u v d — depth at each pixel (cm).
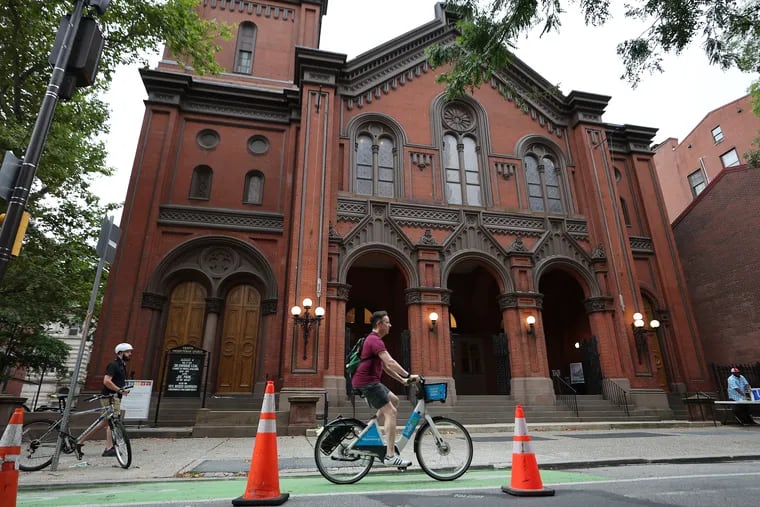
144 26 1335
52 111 579
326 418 1194
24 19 1254
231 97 1898
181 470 614
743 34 999
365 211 1742
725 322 2077
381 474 565
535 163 2084
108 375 696
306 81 1762
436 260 1716
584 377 1870
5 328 1894
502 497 400
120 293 1511
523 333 1684
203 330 1609
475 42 951
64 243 1725
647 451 793
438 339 1608
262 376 1568
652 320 1864
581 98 2125
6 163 539
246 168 1831
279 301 1633
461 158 1975
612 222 1917
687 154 3675
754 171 1991
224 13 2189
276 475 383
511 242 1861
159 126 1759
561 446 876
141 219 1612
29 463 634
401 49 2066
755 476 540
